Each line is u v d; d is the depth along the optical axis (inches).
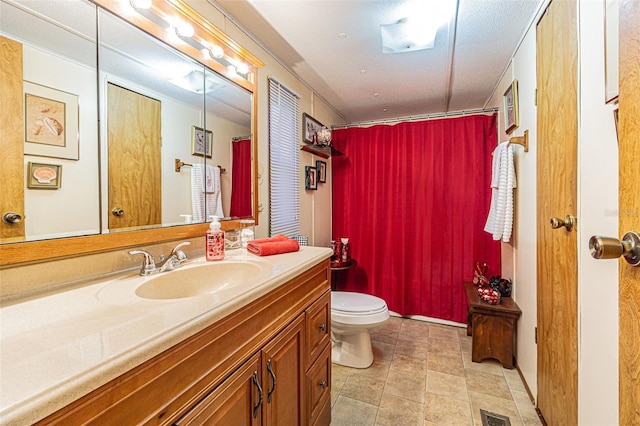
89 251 36.1
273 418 37.1
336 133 123.0
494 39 69.4
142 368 21.1
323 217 115.5
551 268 53.8
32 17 31.6
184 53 50.4
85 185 36.5
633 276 20.8
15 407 14.6
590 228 40.3
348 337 80.4
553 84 52.6
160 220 46.9
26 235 30.8
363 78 90.4
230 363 30.0
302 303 45.9
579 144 43.4
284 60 79.4
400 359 82.7
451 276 107.3
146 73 44.4
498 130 97.6
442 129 107.6
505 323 77.4
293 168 88.2
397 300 114.8
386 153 116.2
